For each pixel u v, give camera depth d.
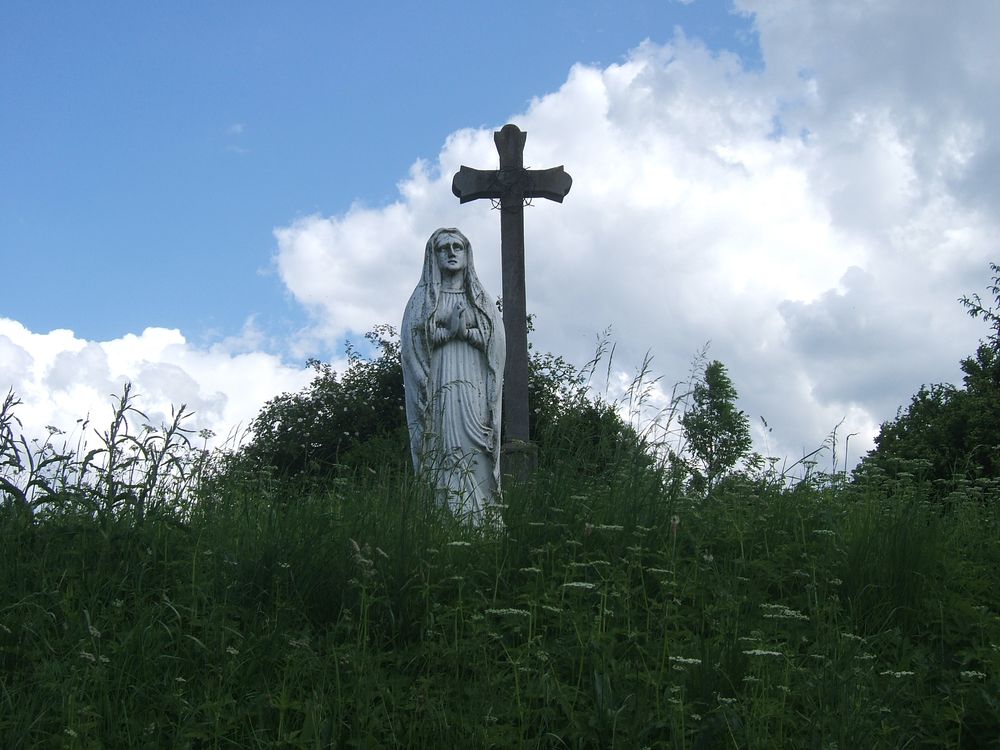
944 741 5.14
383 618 5.99
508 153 15.09
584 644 5.61
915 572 6.77
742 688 5.29
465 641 5.59
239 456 8.40
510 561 6.72
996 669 5.68
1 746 4.64
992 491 8.95
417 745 4.98
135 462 6.64
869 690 5.34
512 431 14.41
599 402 8.36
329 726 4.95
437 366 10.04
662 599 6.36
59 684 5.05
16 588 5.93
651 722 5.03
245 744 5.00
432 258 10.27
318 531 6.56
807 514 7.75
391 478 7.99
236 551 6.52
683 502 7.42
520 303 14.80
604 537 6.81
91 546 6.27
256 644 5.60
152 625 5.66
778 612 6.13
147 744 4.84
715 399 8.45
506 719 5.12
